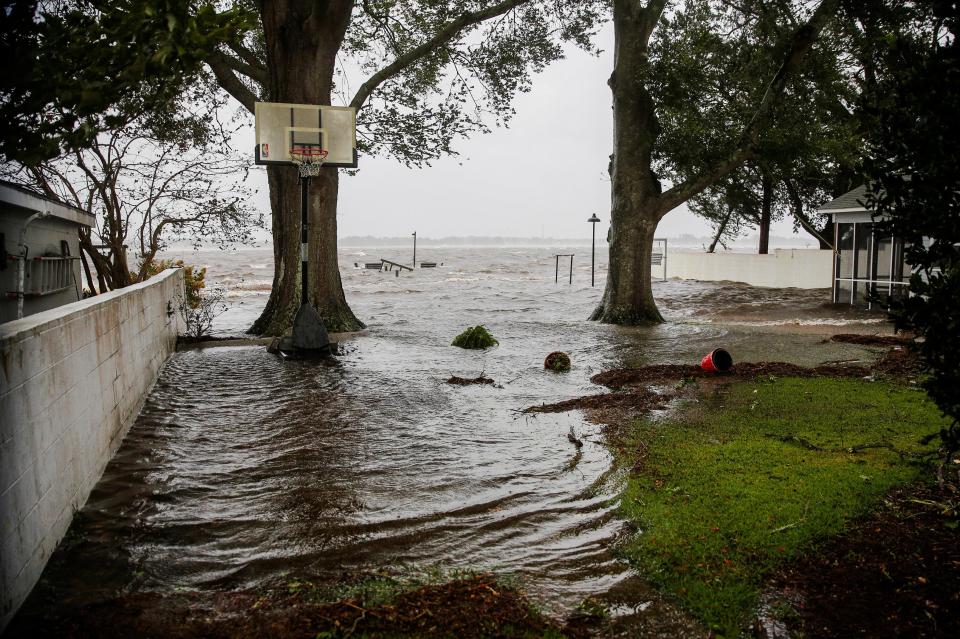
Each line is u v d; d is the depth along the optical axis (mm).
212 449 6383
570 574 3811
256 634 3117
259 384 9570
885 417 7133
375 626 3178
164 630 3168
